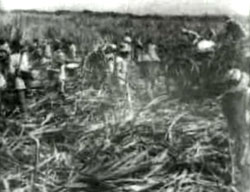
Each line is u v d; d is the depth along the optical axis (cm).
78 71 1700
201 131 1695
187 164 1681
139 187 1666
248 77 1716
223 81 1712
